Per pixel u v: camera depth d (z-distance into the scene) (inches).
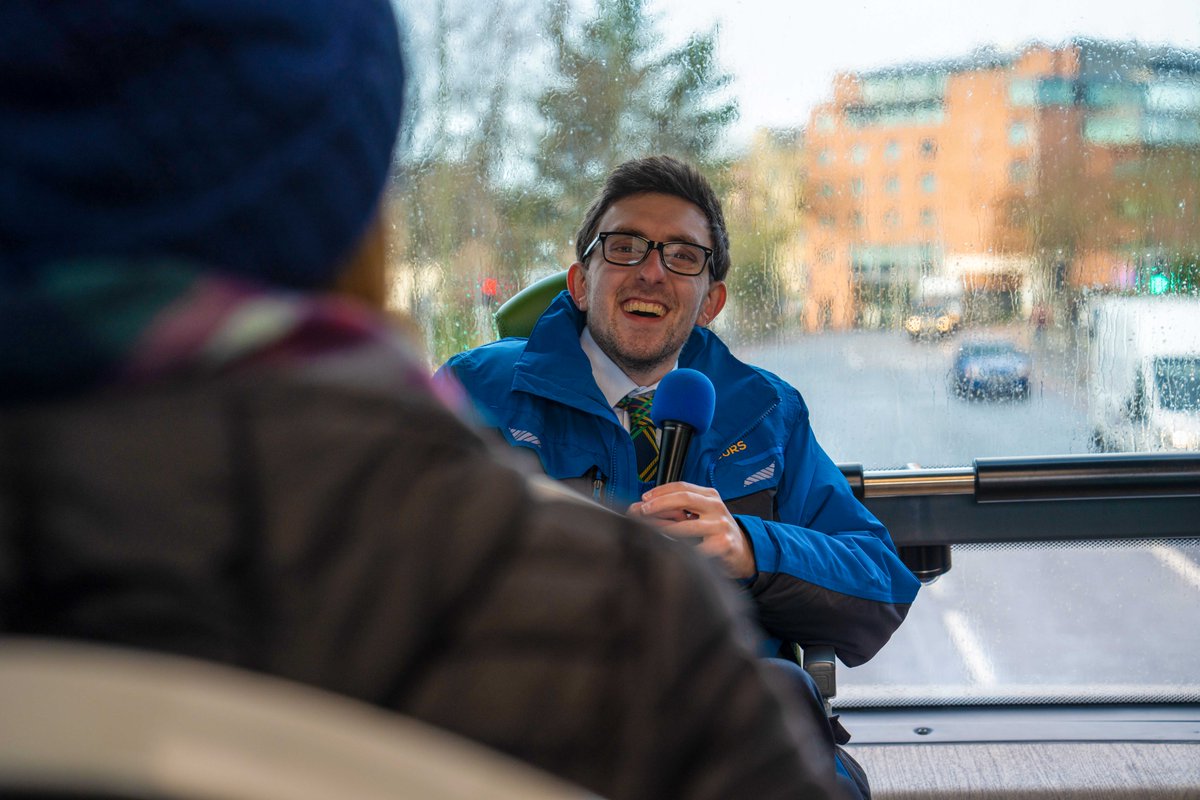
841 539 69.3
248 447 12.1
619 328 70.7
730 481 69.8
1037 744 89.6
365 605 12.3
